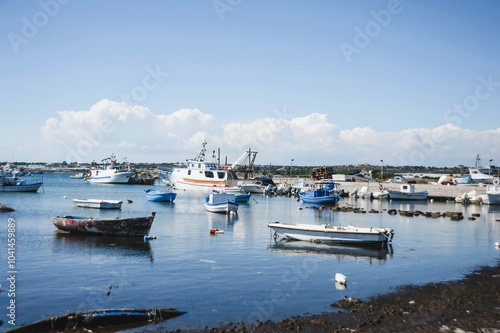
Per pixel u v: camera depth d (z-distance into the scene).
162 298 16.44
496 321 14.23
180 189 101.31
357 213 53.00
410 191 78.81
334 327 13.63
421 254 25.62
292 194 90.81
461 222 43.66
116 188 110.00
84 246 26.56
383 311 15.16
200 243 28.38
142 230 30.14
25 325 12.96
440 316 14.66
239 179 105.19
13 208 51.34
